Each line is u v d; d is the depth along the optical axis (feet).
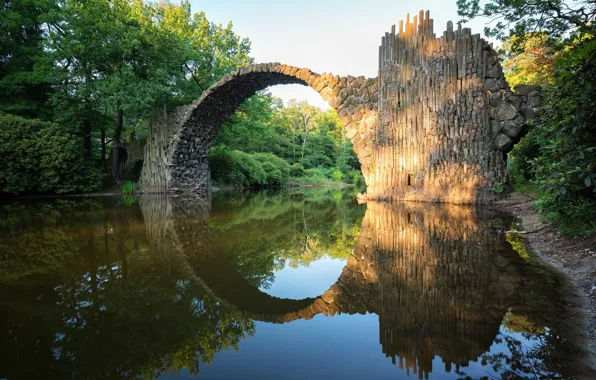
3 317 9.24
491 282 11.55
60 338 8.09
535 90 39.58
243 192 81.87
